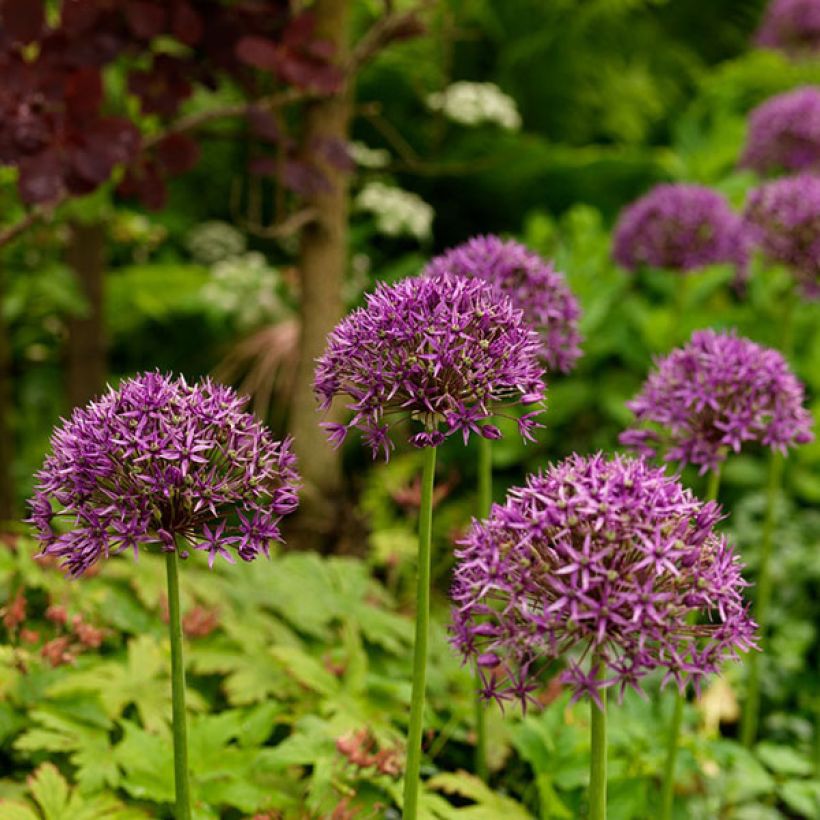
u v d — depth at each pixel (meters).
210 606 0.96
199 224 2.38
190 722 0.84
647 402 0.84
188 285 2.04
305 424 1.22
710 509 0.65
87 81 0.94
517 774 0.95
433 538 1.41
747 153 1.57
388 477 1.51
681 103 2.79
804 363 1.67
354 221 2.29
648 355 1.77
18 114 0.93
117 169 1.25
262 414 1.58
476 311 0.67
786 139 1.52
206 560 1.00
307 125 1.20
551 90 2.52
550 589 0.63
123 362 2.23
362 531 1.25
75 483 0.65
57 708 0.83
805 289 1.13
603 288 1.76
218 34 1.06
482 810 0.82
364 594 1.04
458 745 0.95
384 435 0.68
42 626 0.92
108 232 1.75
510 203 2.38
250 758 0.83
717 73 2.64
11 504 1.48
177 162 1.06
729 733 1.17
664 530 0.64
